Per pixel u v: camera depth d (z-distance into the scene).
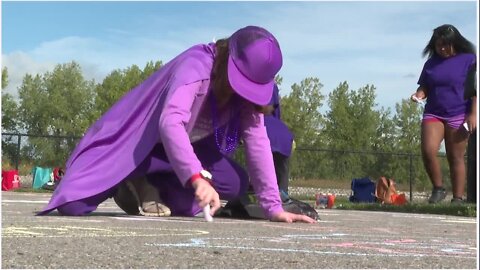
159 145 3.29
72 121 42.56
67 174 3.20
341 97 32.94
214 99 3.12
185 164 2.78
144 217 3.20
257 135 3.24
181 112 2.91
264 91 2.96
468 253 1.93
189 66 3.06
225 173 3.38
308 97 31.84
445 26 6.36
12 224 2.48
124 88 37.00
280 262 1.57
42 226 2.43
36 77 42.06
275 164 3.84
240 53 2.91
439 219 4.39
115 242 1.90
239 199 3.48
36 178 11.84
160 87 3.23
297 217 3.16
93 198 3.16
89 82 43.03
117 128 3.25
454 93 6.43
